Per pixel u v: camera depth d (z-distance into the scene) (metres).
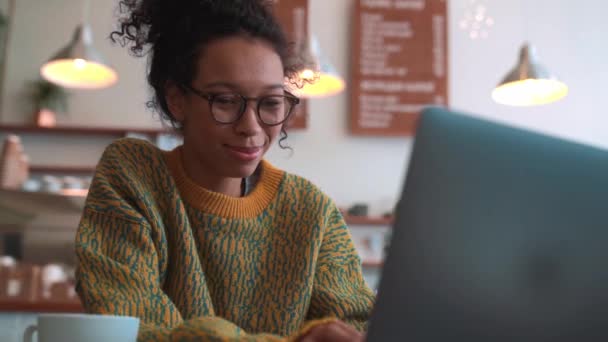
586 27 4.68
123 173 0.96
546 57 4.63
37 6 4.41
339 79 3.12
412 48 4.55
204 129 0.94
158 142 4.16
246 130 0.92
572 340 0.49
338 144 4.45
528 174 0.50
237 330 0.66
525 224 0.49
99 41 4.38
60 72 3.63
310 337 0.64
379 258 4.27
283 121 0.97
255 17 0.95
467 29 4.65
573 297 0.49
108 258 0.84
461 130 0.50
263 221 1.05
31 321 2.84
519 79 3.19
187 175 1.03
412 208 0.48
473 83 4.59
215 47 0.93
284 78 1.02
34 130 4.12
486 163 0.49
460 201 0.48
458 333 0.47
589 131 4.57
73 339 0.61
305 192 1.10
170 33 0.99
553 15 4.68
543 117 4.57
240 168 0.94
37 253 3.56
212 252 1.00
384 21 4.57
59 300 2.89
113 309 0.79
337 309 1.00
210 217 1.00
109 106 4.31
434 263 0.47
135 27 1.07
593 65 4.64
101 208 0.91
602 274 0.50
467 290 0.48
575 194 0.50
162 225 0.95
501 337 0.48
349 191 4.41
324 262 1.07
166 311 0.82
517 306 0.48
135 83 4.35
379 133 4.43
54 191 3.62
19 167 3.72
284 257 1.04
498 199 0.49
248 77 0.92
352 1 4.61
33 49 4.36
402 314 0.47
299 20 4.48
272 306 1.01
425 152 0.49
